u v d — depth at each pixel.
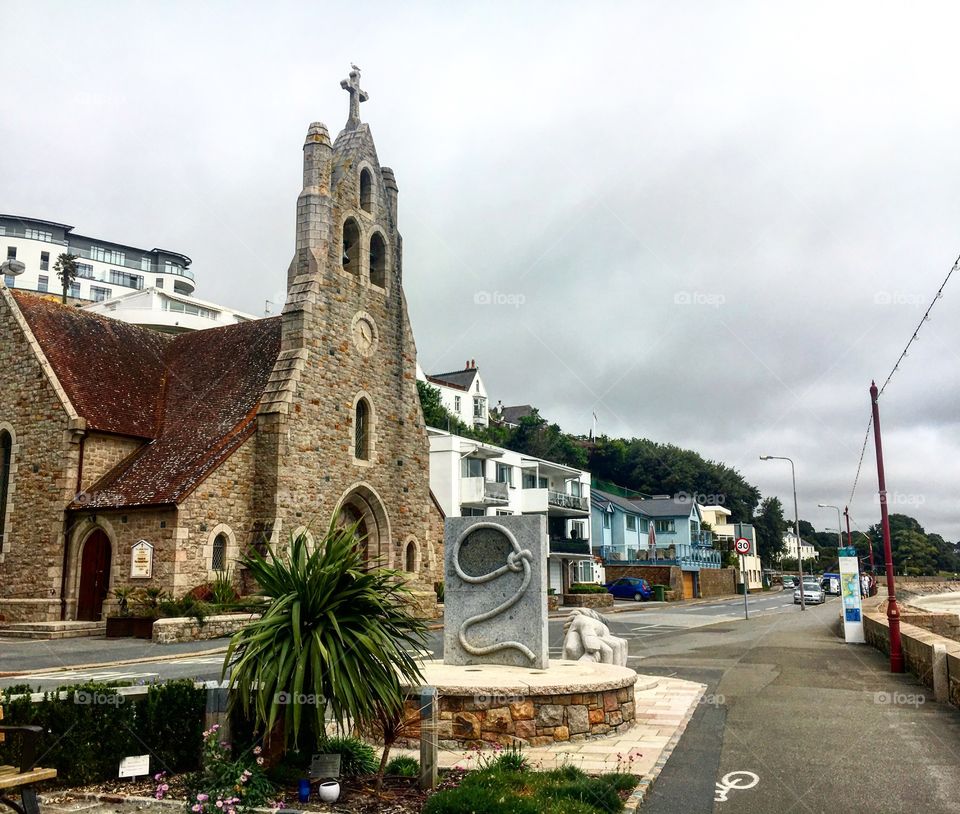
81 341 31.70
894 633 18.42
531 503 53.25
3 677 15.78
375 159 34.50
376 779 8.56
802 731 11.62
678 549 72.12
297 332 29.25
